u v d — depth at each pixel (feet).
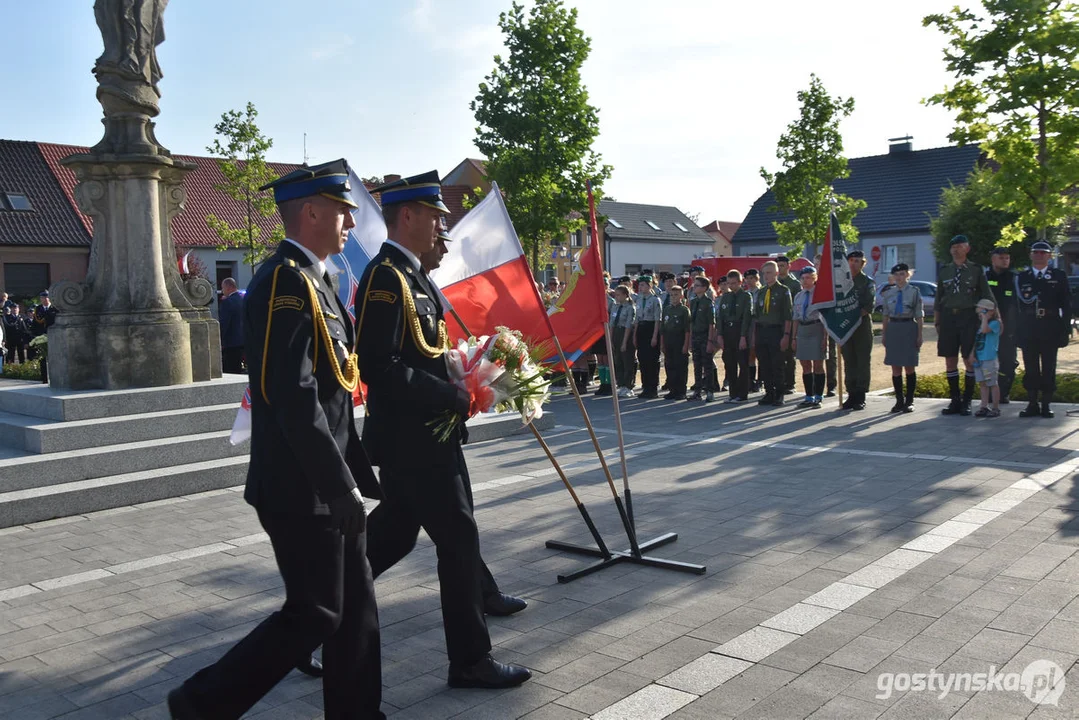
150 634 14.94
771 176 94.02
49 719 11.96
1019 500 21.75
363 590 10.62
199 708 9.53
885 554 17.88
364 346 12.13
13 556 19.76
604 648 13.70
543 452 31.04
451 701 12.12
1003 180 48.52
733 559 17.93
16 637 14.93
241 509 23.80
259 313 9.88
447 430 12.42
